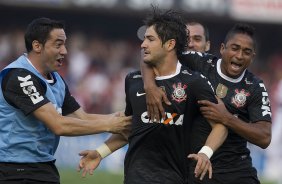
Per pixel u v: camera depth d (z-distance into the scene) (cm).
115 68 8062
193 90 2511
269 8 8631
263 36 9125
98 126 2622
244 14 8538
